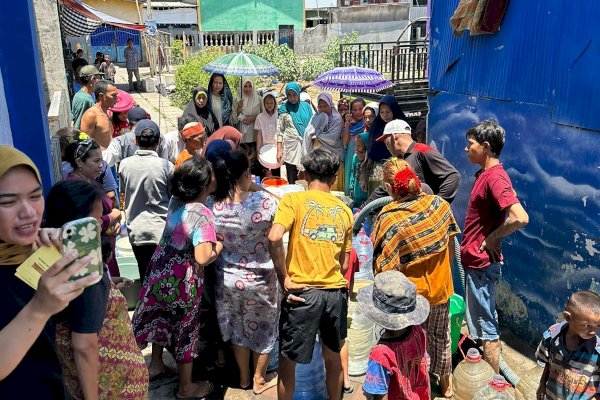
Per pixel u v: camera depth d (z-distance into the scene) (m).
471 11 4.85
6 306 1.79
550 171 4.26
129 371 2.35
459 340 4.27
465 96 5.32
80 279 1.54
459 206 5.56
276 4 24.81
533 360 4.36
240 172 3.62
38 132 3.87
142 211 4.33
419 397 3.06
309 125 7.62
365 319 4.04
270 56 21.78
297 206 3.29
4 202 1.68
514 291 4.72
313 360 3.76
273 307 3.75
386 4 25.41
